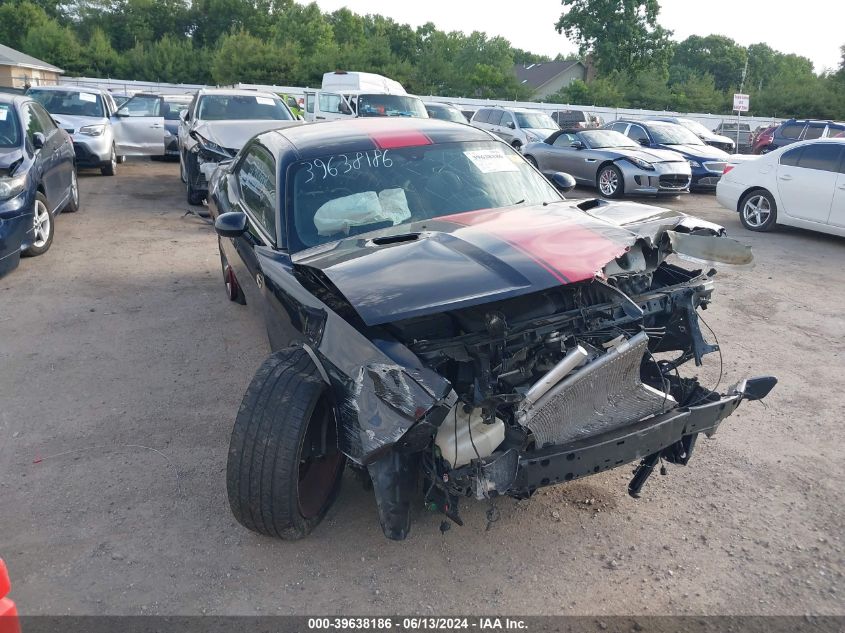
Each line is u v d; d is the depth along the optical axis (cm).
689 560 313
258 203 448
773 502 356
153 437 421
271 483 294
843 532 333
